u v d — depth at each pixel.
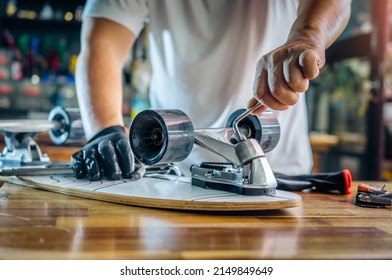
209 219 0.82
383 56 2.47
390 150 3.30
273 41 1.53
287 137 1.58
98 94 1.29
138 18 1.52
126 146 1.09
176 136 0.89
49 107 4.29
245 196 0.91
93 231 0.71
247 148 0.93
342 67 3.66
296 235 0.73
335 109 3.90
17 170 1.15
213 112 1.52
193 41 1.50
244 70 1.49
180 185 1.02
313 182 1.17
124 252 0.61
